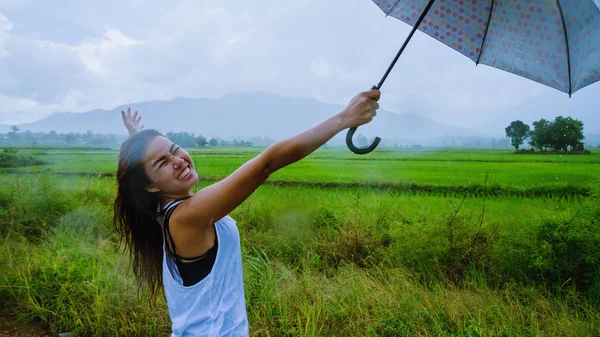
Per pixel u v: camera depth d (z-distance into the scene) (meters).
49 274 4.65
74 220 6.60
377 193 9.35
